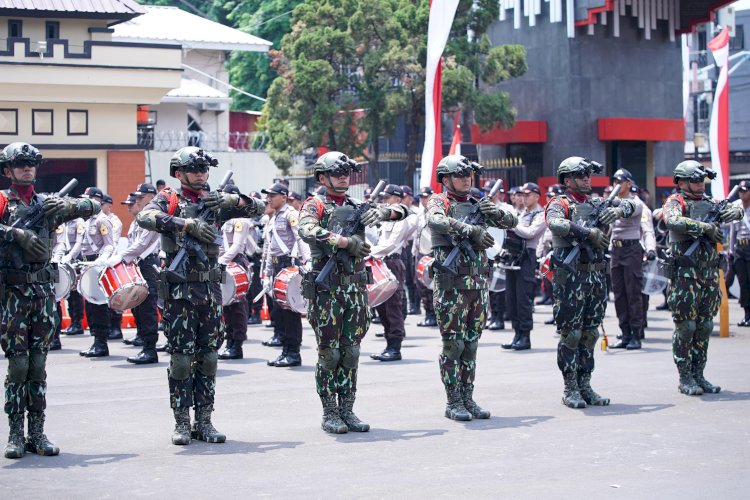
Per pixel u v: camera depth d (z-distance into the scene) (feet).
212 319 34.76
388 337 54.19
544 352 57.06
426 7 124.67
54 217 33.37
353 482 28.99
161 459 32.09
